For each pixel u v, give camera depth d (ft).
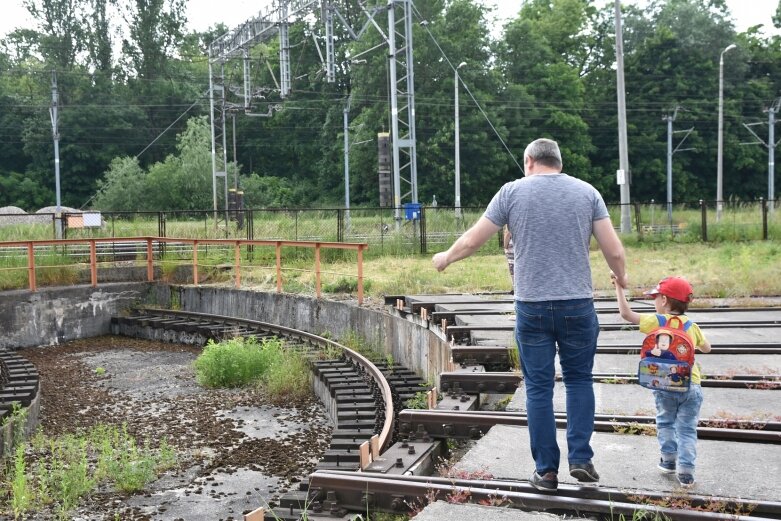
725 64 266.98
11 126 258.98
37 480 28.12
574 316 14.06
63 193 256.73
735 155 260.01
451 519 13.96
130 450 30.53
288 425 36.04
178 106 275.39
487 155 220.23
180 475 28.53
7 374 42.98
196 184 218.18
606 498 14.64
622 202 101.45
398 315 48.47
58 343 64.64
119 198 218.38
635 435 19.13
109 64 287.48
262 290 65.57
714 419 19.76
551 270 14.07
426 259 84.64
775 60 283.79
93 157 259.60
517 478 16.12
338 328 55.93
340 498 16.46
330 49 101.50
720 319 38.99
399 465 18.24
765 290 49.03
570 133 242.99
